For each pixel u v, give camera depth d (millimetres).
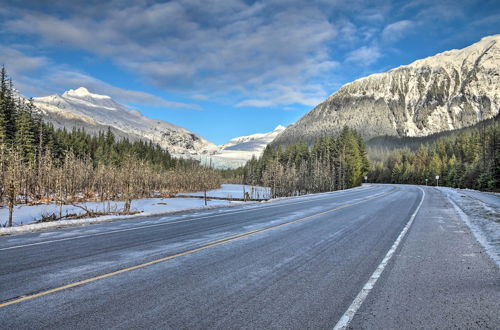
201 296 4129
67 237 8617
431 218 12727
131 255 6410
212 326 3271
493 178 46719
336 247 7195
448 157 103625
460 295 4145
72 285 4551
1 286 4488
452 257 6230
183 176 54906
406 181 104562
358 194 32406
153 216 14289
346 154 67000
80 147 76625
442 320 3406
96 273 5148
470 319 3428
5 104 48312
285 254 6508
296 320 3408
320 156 69188
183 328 3229
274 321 3385
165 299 4023
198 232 9289
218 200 34500
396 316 3508
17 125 47625
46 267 5508
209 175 64312
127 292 4266
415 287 4461
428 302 3908
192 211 16562
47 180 34156
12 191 13609
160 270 5336
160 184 46812
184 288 4441
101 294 4191
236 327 3244
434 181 86750
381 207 17625
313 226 10461
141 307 3768
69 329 3211
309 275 5059
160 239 8188
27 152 46031
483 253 6539
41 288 4418
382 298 4047
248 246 7293
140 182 36969
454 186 70812
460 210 15984
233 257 6250
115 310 3674
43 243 7738
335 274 5105
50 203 26938
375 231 9453
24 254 6520
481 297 4066
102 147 85750
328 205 19078
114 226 10914
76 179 37656
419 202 21344
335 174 60969
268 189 63188
